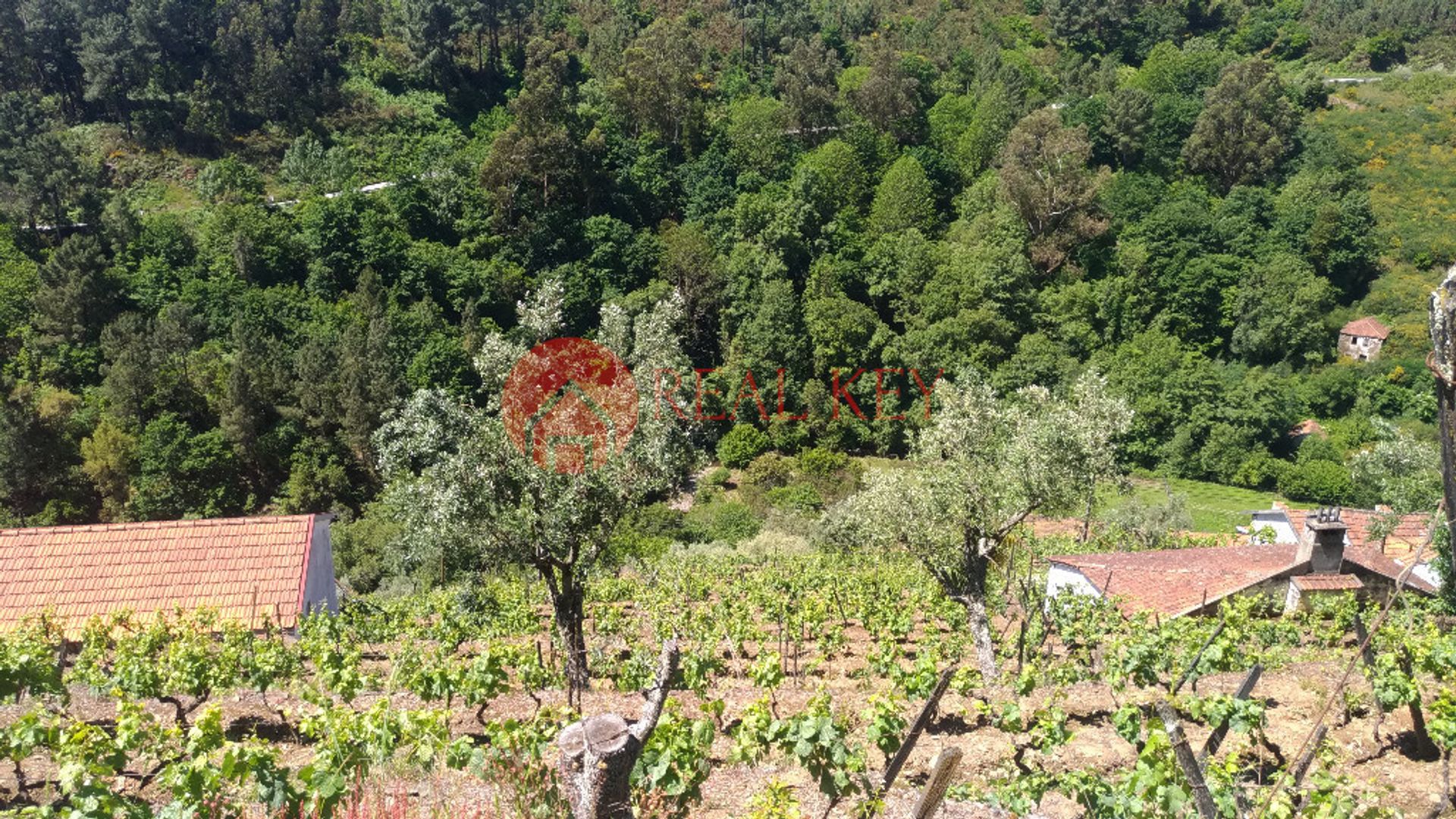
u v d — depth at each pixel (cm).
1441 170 8838
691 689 1498
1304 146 9069
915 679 1434
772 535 4650
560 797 848
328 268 6900
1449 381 572
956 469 1928
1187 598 2159
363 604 2462
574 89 10131
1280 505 3769
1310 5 12181
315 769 832
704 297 7138
